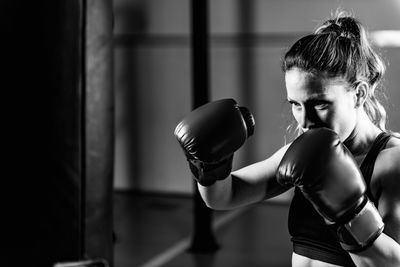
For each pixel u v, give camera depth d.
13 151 1.01
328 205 1.10
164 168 6.66
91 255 1.04
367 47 1.19
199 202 4.40
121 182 6.82
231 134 1.21
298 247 1.26
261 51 6.16
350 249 1.11
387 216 1.13
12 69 1.00
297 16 6.00
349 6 5.77
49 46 0.99
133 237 4.89
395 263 1.08
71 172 1.00
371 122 1.24
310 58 1.12
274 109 6.14
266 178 1.37
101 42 1.05
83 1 0.99
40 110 1.00
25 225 1.01
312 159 1.09
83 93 1.00
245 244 4.61
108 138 1.08
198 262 4.14
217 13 6.29
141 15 6.57
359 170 1.12
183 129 1.23
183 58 6.46
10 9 0.99
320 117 1.15
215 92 6.36
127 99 6.72
